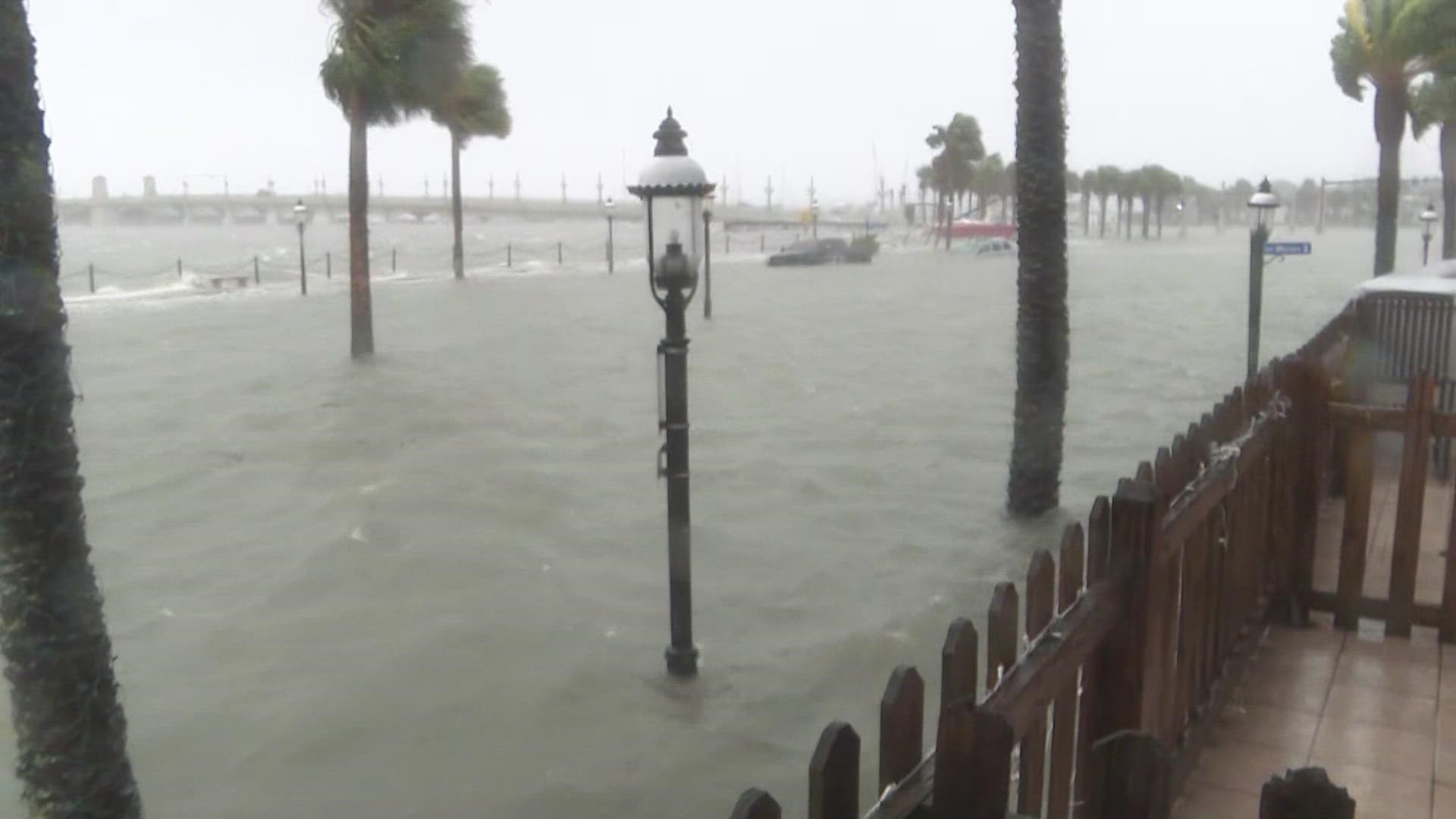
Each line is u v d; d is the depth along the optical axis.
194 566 9.55
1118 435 15.08
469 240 139.88
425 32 23.62
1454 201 26.17
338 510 11.01
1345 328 9.89
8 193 3.71
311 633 8.14
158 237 175.38
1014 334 28.81
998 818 2.37
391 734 6.74
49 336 3.88
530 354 24.25
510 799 6.08
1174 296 43.44
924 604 8.68
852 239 85.75
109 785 4.17
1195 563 4.41
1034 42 10.53
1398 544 5.76
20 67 3.69
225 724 6.84
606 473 12.74
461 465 12.98
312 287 47.16
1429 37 21.06
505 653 7.81
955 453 13.87
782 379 20.34
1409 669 5.46
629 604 8.77
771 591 9.05
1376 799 4.35
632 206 130.75
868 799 5.73
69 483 3.99
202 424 15.70
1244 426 5.22
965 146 103.50
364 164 23.55
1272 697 5.18
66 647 4.01
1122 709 3.62
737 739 6.73
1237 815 4.22
